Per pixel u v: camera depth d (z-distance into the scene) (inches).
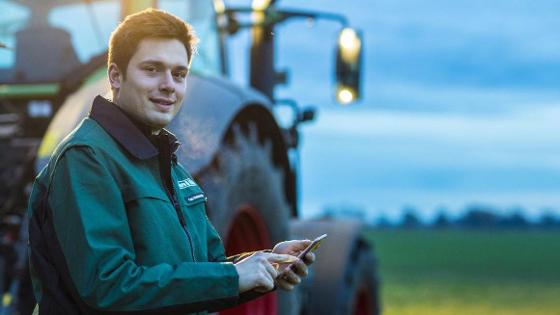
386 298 675.4
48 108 204.7
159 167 98.3
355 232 257.9
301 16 253.3
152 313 89.0
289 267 98.0
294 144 269.7
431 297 693.3
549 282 924.6
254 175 195.0
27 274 165.8
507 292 767.7
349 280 253.1
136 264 91.8
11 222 181.3
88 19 208.5
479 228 5743.1
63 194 91.3
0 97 205.3
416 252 1846.7
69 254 89.7
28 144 195.3
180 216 98.5
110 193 91.5
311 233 254.8
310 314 241.0
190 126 171.9
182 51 97.7
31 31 207.5
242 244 198.8
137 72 96.3
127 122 96.0
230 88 192.7
